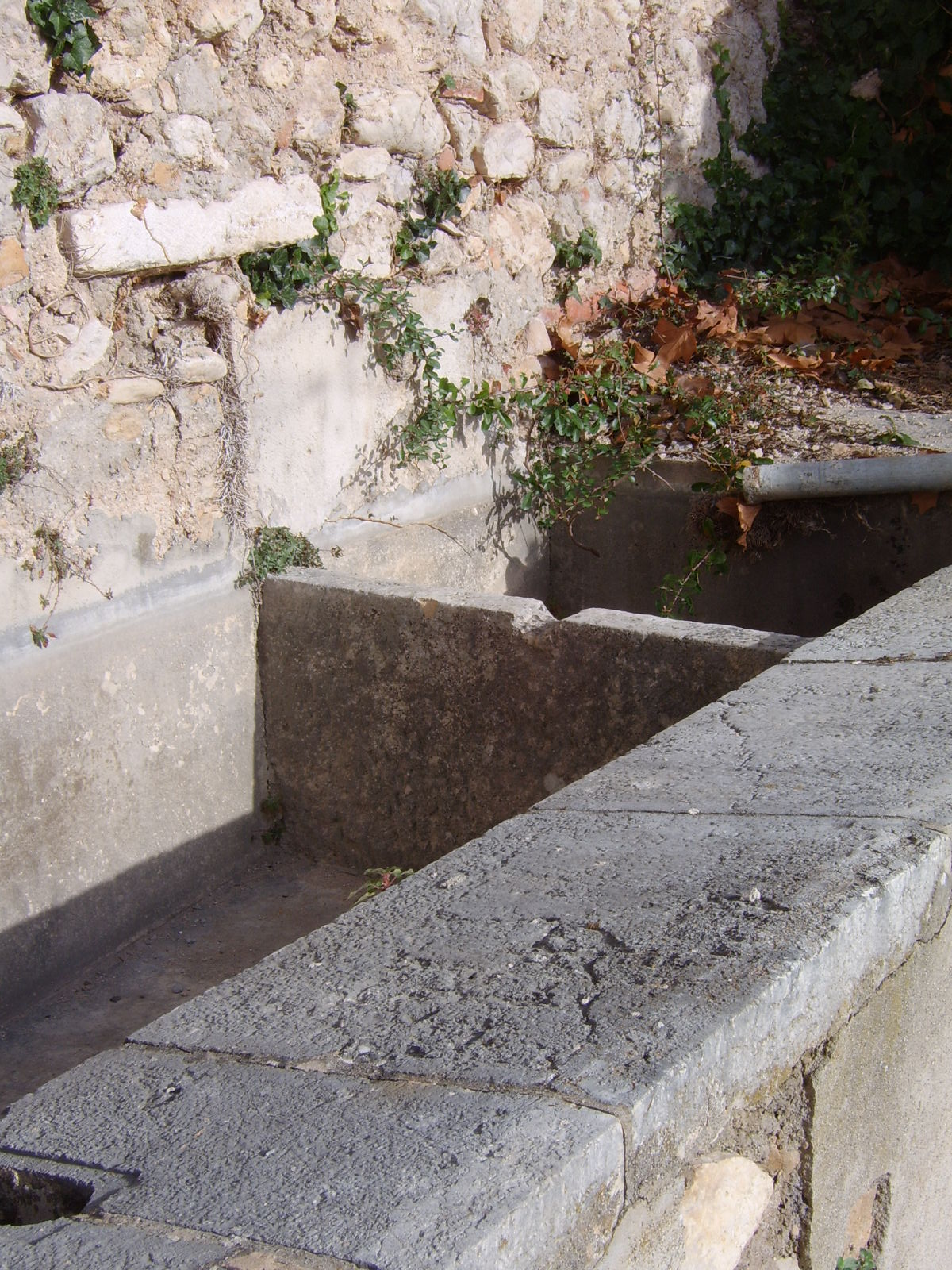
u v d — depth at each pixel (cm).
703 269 632
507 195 529
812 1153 212
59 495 371
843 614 498
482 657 395
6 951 370
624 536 543
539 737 390
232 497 423
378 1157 153
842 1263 235
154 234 380
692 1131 174
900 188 643
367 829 439
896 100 638
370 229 465
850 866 213
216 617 425
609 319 584
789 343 595
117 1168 158
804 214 651
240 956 402
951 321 603
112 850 399
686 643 353
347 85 443
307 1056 176
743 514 489
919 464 467
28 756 370
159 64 377
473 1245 138
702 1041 172
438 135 486
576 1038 174
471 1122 158
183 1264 138
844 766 251
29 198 352
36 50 347
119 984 390
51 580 371
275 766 453
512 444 545
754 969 187
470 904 213
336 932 211
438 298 498
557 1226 150
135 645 398
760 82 650
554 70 535
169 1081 175
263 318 421
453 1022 180
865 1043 220
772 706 288
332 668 430
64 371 371
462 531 522
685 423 536
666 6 588
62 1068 352
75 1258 141
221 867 439
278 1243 140
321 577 432
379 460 480
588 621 375
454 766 411
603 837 233
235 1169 154
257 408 426
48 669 373
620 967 190
